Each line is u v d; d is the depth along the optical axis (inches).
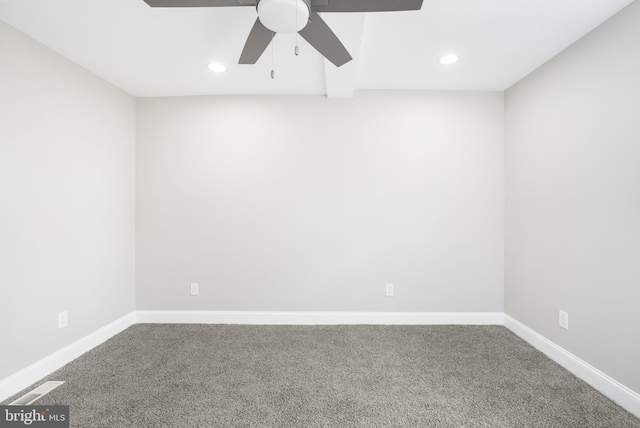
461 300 113.1
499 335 103.4
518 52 84.6
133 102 113.9
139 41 78.5
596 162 73.2
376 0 47.1
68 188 87.0
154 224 115.0
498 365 83.7
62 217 85.0
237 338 101.8
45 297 80.1
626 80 65.7
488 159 112.0
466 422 61.4
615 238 68.4
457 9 65.9
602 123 71.5
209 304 115.6
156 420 61.7
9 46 70.9
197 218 115.1
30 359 75.9
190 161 115.0
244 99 114.5
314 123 114.1
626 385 65.9
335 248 114.4
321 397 69.6
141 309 115.9
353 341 99.3
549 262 88.8
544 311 91.0
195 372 80.3
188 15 68.1
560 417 62.8
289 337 102.5
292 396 69.9
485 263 112.7
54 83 82.5
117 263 106.7
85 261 93.1
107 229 101.9
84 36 75.9
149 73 96.4
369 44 80.4
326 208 114.3
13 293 72.2
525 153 99.6
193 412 64.2
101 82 99.3
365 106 113.4
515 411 64.6
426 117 112.9
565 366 82.1
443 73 98.2
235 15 68.2
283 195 114.7
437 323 113.3
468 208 112.6
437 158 112.9
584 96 76.5
